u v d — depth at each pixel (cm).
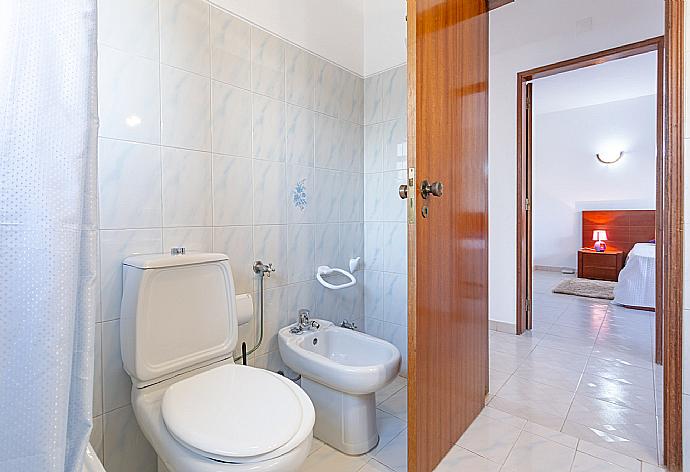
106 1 125
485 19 184
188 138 148
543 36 274
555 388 204
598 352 257
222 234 160
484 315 189
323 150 207
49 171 56
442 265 140
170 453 96
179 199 145
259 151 174
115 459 129
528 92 310
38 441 54
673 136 129
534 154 625
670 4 129
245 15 167
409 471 122
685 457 131
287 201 188
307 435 96
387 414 183
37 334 55
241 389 114
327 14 207
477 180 175
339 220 218
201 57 151
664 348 136
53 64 56
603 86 463
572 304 396
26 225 54
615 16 245
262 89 175
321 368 151
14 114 54
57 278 56
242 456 87
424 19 124
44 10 56
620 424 168
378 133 227
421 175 122
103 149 125
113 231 127
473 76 168
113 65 126
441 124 137
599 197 572
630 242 545
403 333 219
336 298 218
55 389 55
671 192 130
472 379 172
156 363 120
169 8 141
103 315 125
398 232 219
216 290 138
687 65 126
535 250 634
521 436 160
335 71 213
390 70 220
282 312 187
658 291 233
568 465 141
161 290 122
